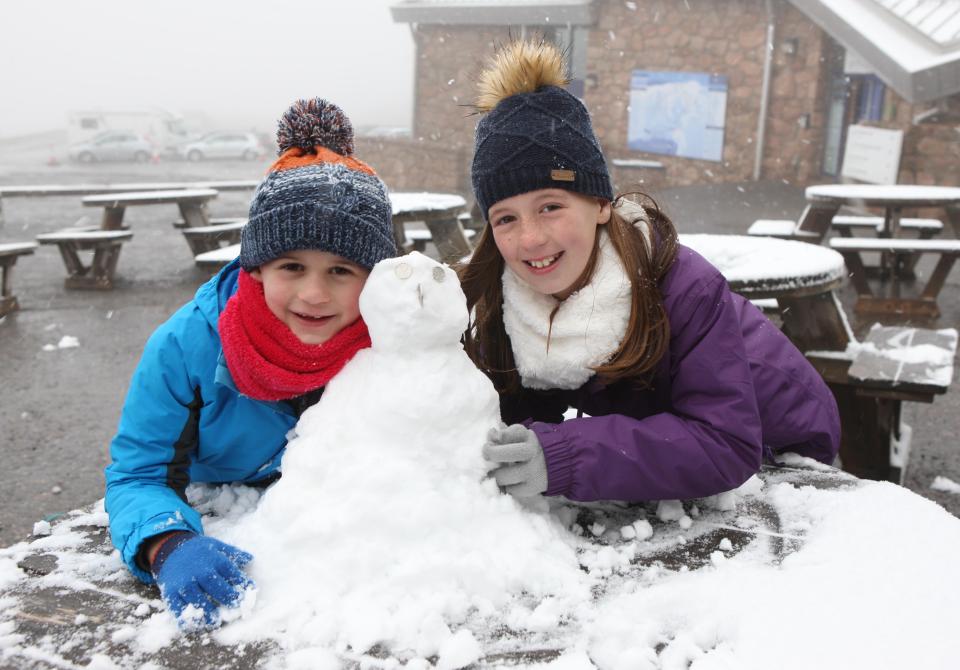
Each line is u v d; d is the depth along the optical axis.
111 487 1.36
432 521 1.17
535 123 1.39
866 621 1.09
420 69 16.53
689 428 1.38
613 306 1.46
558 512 1.43
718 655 1.04
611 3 14.06
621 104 14.45
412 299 1.19
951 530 1.32
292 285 1.30
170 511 1.26
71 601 1.18
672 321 1.46
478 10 15.07
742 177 13.16
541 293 1.54
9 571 1.28
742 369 1.43
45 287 6.92
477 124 1.50
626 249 1.46
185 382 1.40
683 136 13.70
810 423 1.74
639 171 13.60
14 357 4.85
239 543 1.25
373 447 1.20
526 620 1.11
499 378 1.69
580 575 1.23
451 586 1.14
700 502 1.49
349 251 1.29
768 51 12.41
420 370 1.22
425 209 5.38
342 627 1.08
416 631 1.06
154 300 6.38
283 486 1.22
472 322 1.70
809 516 1.42
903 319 5.41
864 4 10.73
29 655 1.04
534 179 1.39
